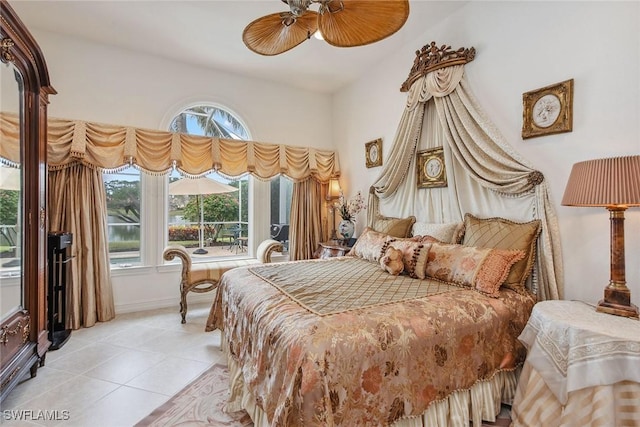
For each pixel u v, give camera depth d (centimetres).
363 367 138
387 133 378
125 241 371
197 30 322
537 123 228
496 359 182
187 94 392
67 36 330
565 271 217
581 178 169
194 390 211
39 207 226
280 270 262
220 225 434
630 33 186
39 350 227
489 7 261
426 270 239
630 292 181
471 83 271
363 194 422
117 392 208
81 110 336
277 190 463
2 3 175
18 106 209
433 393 156
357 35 198
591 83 203
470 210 275
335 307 167
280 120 452
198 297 404
